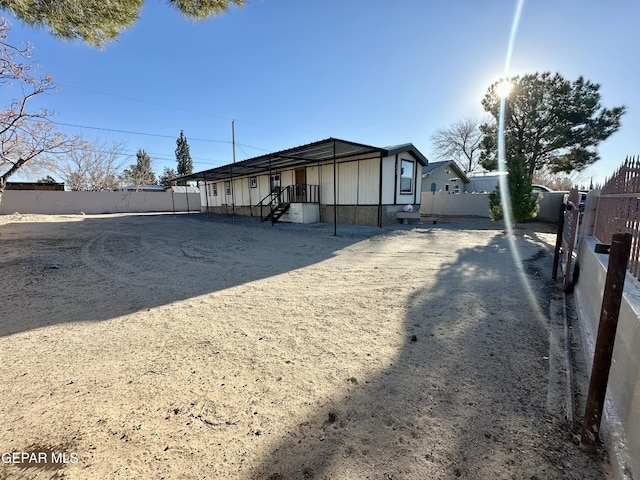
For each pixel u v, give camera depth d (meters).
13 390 1.87
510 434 1.46
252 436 1.48
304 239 8.34
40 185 22.20
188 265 5.38
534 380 1.90
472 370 2.02
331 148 9.84
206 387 1.89
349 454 1.36
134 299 3.60
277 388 1.87
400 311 3.11
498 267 4.86
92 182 27.88
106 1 3.96
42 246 7.16
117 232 9.88
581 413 1.60
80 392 1.85
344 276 4.53
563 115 13.54
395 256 5.93
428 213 17.69
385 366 2.09
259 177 16.64
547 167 15.91
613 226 2.66
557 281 4.06
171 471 1.29
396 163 11.61
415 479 1.23
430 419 1.58
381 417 1.60
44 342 2.52
